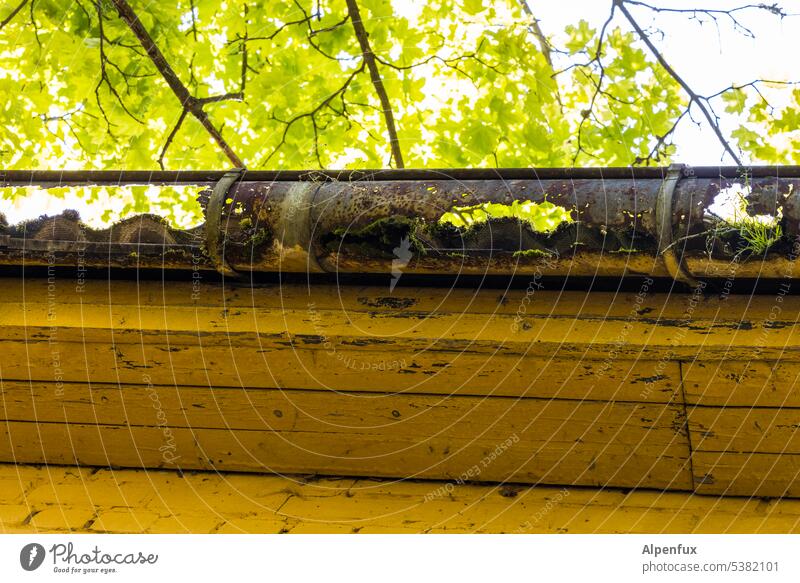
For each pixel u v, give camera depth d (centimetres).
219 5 363
